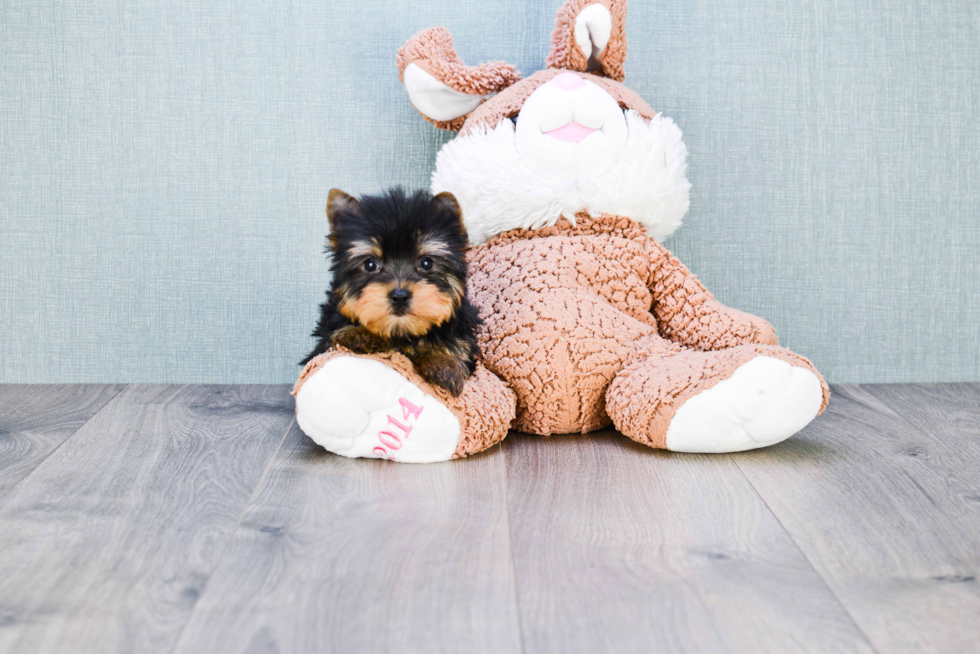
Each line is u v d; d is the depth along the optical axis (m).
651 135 2.00
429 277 1.59
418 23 2.36
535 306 1.89
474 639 1.01
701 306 2.02
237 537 1.31
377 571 1.19
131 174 2.37
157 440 1.86
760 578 1.17
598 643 1.00
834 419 2.07
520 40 2.37
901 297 2.49
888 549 1.28
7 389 2.36
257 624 1.04
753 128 2.41
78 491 1.52
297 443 1.85
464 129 2.13
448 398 1.66
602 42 2.05
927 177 2.46
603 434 1.95
